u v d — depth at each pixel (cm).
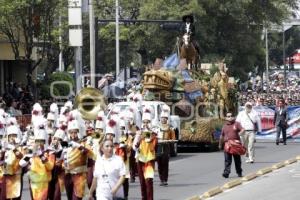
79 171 2895
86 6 6731
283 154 5606
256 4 11450
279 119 6606
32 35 6656
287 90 10762
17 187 2897
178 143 5959
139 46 10800
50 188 2908
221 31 11262
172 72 5938
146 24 10569
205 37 10731
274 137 7200
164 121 3772
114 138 2584
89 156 2903
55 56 7531
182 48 6316
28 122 5278
